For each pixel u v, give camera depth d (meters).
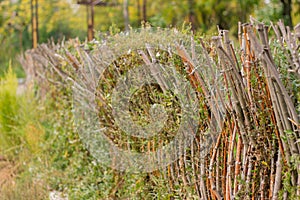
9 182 4.24
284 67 1.91
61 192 3.94
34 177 4.28
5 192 3.94
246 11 6.28
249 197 2.16
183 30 2.63
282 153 1.97
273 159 2.03
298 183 1.92
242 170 2.19
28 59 6.39
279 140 1.97
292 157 1.90
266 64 1.87
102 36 3.40
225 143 2.28
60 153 4.24
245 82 2.06
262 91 2.00
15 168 4.67
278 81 1.85
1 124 5.29
